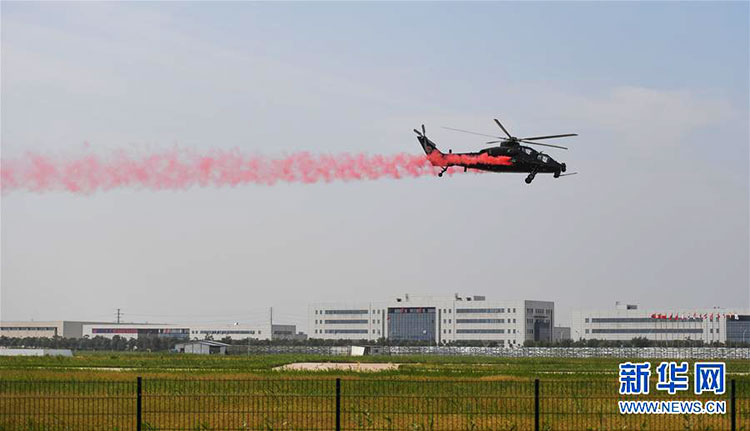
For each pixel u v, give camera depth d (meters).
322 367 140.38
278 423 59.50
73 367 130.38
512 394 78.69
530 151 115.31
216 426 59.25
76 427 59.97
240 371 120.19
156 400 72.25
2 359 156.75
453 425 58.97
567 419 60.81
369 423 58.38
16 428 59.00
